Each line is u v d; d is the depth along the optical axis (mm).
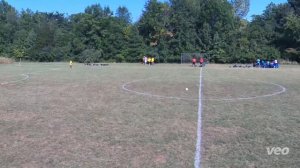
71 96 17922
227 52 76438
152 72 37781
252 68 49688
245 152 8594
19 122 11758
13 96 17844
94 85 23266
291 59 76312
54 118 12367
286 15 83812
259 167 7633
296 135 10070
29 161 7980
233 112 13500
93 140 9586
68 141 9492
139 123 11594
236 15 97625
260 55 74438
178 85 23453
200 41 78938
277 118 12352
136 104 15398
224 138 9781
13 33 88500
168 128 10914
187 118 12367
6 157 8234
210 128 10898
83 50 80938
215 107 14656
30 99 16828
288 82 25891
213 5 80875
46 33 83062
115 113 13281
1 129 10797
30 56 81188
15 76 30781
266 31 81375
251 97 17719
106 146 9062
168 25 82188
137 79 28109
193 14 83000
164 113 13289
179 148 8891
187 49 79000
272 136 9984
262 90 20734
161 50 79500
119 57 79750
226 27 80000
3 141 9516
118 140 9586
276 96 18094
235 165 7738
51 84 23859
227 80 27406
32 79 27734
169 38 81312
